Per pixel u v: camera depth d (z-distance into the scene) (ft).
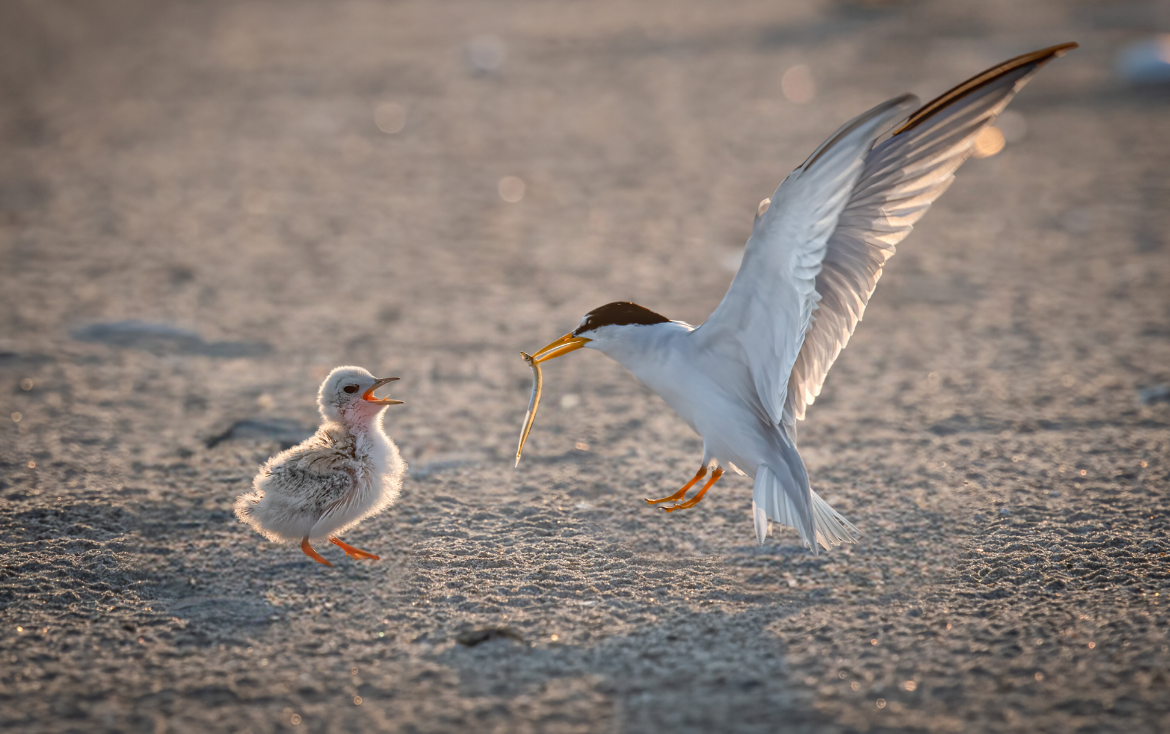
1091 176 75.82
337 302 54.03
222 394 41.57
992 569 27.45
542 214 71.72
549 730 20.65
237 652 23.80
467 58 124.06
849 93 101.76
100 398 40.91
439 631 24.79
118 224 67.62
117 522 30.53
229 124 96.43
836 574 27.66
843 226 25.79
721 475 31.53
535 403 28.22
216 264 59.98
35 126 93.56
